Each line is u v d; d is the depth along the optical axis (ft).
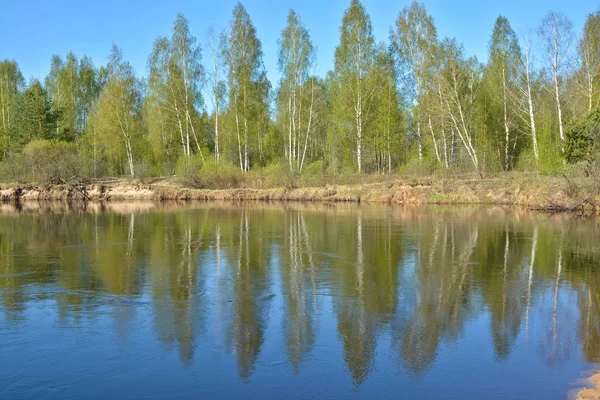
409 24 135.74
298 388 21.17
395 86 142.72
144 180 148.66
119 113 161.68
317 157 182.91
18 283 38.11
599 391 20.42
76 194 139.54
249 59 142.10
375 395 20.58
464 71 128.77
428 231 64.69
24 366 23.29
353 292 35.37
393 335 27.09
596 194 88.28
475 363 23.58
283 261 46.01
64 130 187.83
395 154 146.10
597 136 88.38
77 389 21.13
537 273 40.88
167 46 148.25
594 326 28.45
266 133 174.60
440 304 32.58
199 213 92.79
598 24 109.60
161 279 39.29
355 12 133.28
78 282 38.40
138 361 23.82
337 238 59.21
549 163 104.12
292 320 29.50
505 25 136.26
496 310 31.35
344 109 136.56
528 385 21.40
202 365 23.40
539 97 142.72
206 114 184.44
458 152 137.28
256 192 130.21
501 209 94.99
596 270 41.93
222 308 31.83
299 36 136.87
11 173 146.82
